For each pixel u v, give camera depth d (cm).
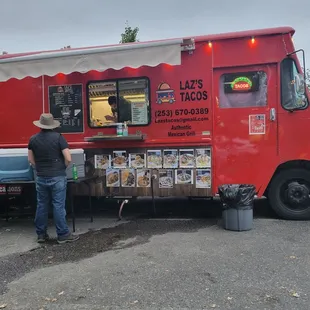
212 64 634
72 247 531
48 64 631
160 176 664
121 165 677
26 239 582
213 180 645
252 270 420
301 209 628
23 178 618
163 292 373
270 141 622
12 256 502
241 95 629
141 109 666
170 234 570
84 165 643
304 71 596
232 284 385
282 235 545
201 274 412
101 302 358
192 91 645
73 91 692
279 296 357
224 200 579
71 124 695
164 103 656
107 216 710
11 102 713
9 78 647
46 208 562
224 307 340
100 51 609
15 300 369
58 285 400
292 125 612
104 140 667
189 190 654
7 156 615
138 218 685
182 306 344
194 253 479
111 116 680
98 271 434
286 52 610
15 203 713
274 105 618
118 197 683
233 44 627
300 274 405
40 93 704
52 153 547
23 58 636
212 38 630
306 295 358
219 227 600
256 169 629
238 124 632
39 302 363
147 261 457
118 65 606
